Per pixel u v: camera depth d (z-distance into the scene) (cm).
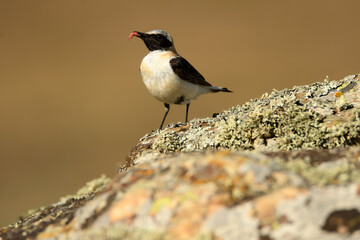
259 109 1100
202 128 1202
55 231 807
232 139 1089
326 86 1217
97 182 1269
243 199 684
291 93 1241
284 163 751
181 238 659
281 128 1064
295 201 651
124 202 740
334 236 614
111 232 701
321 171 712
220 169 742
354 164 750
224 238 646
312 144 1012
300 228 628
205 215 675
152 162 841
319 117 1058
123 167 1229
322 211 635
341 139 992
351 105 1105
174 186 736
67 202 1030
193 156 826
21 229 854
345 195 647
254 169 724
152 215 704
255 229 643
